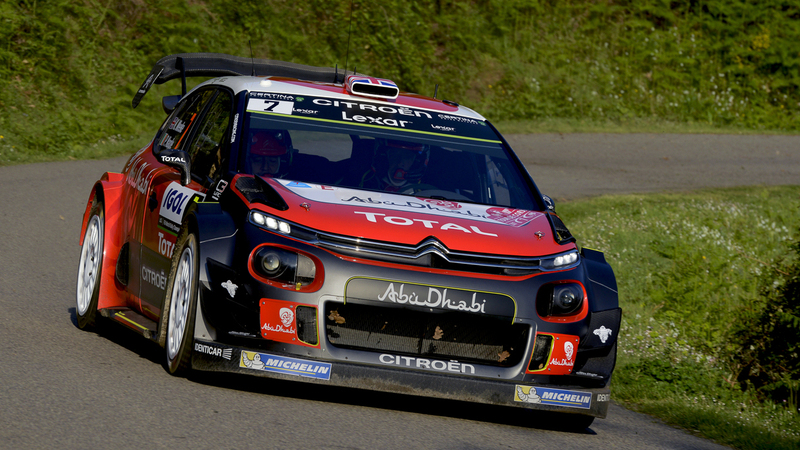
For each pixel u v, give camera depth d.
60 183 53.12
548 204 23.19
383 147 22.16
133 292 23.44
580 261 19.94
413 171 21.89
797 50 125.38
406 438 16.56
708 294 38.66
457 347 18.34
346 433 16.30
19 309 25.42
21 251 34.84
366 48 101.88
